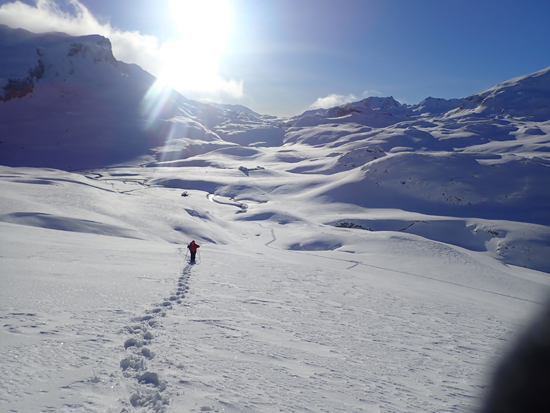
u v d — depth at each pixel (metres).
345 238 58.53
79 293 9.36
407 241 55.91
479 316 16.44
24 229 25.12
